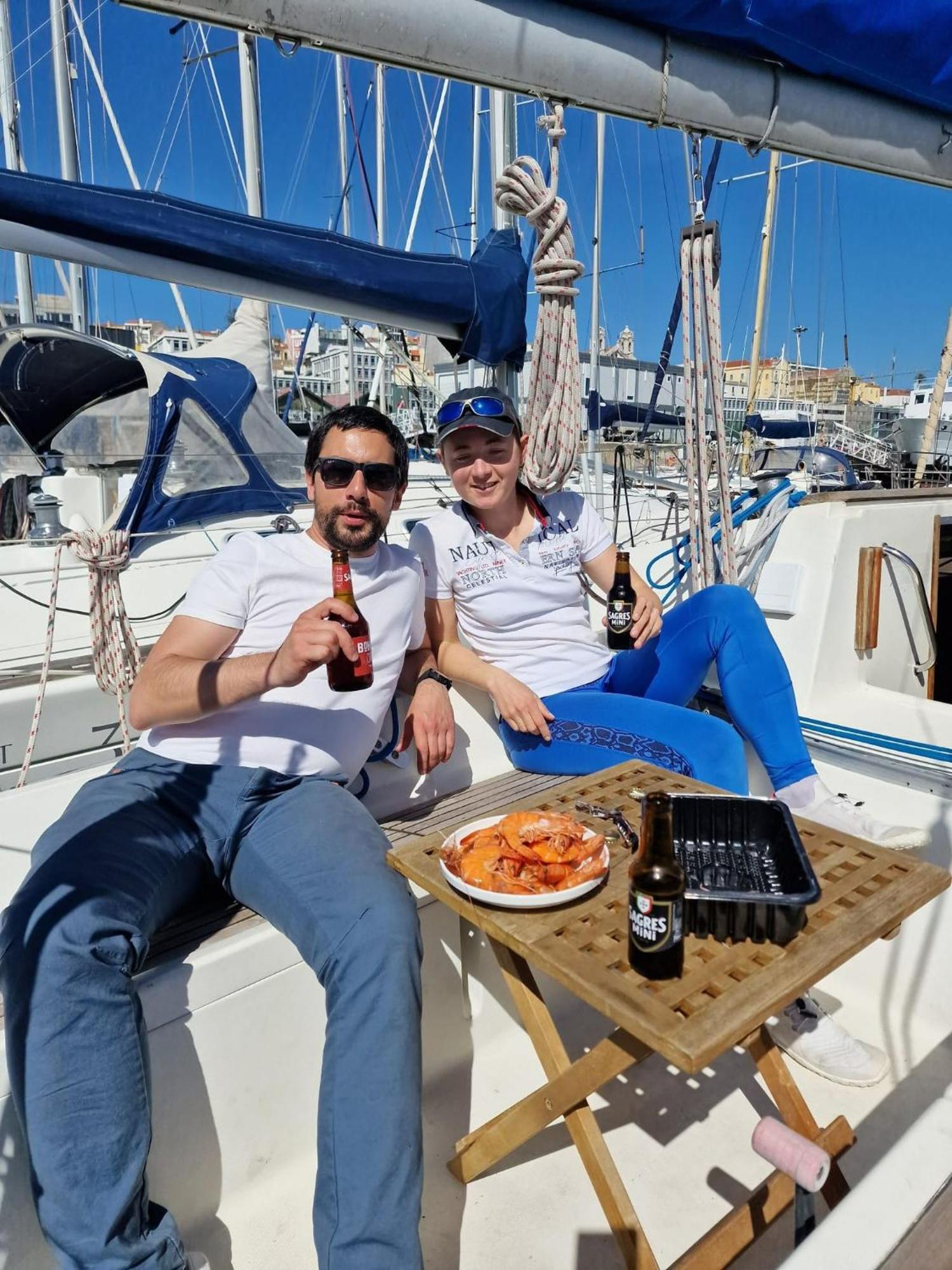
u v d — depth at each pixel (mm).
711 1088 1821
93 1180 1161
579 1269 1431
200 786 1573
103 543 2475
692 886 1284
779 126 1868
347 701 1724
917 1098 1759
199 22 1337
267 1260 1425
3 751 2863
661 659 2217
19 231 1997
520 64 1551
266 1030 1490
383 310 2412
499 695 2051
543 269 2123
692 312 2312
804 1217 1206
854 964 2059
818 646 2611
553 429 2178
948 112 2059
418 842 1499
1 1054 1237
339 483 1696
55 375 4914
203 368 4516
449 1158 1636
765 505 2820
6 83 8383
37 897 1287
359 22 1379
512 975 1407
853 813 1938
